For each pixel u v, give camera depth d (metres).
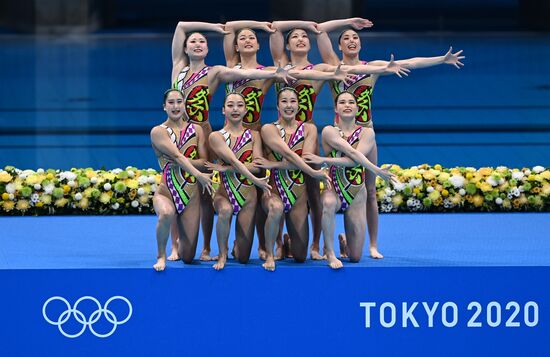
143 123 49.88
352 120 23.22
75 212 30.52
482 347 22.50
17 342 22.22
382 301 22.45
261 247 24.12
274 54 24.64
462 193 30.56
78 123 49.88
